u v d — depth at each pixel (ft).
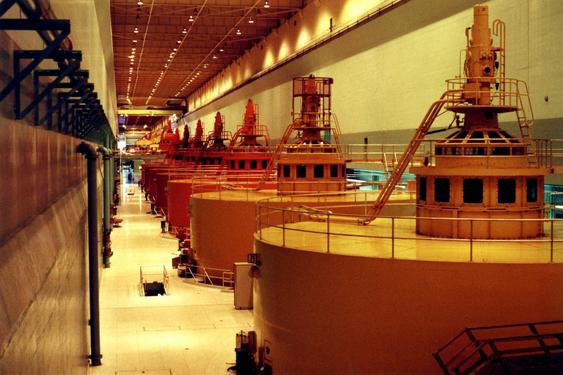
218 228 115.96
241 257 114.62
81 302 66.03
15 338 25.04
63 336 45.65
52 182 47.60
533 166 67.00
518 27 99.71
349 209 96.63
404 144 134.41
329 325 56.13
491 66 65.31
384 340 53.47
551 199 99.91
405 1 132.46
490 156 62.23
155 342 81.87
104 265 134.82
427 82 126.31
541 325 50.72
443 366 47.42
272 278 62.18
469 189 62.85
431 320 52.01
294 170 113.60
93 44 111.75
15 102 35.01
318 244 62.13
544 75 94.07
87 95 55.11
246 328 87.81
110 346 80.53
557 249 58.13
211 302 102.42
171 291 110.73
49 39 36.14
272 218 107.14
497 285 50.93
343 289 55.16
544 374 44.01
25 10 27.37
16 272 28.37
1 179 26.99
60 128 54.08
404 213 99.96
